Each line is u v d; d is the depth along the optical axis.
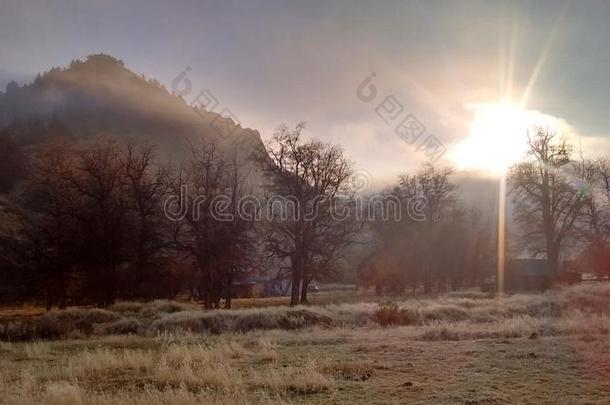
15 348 18.91
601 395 8.85
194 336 21.19
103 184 51.22
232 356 14.12
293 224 47.81
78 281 51.28
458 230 64.81
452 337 16.97
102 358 13.06
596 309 27.00
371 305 31.14
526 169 54.75
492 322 23.52
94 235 50.09
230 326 24.41
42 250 53.00
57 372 12.12
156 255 50.28
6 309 55.12
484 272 67.38
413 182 60.56
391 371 11.34
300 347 15.79
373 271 62.66
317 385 9.85
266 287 68.00
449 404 8.48
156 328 24.61
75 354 16.00
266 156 48.81
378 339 17.44
